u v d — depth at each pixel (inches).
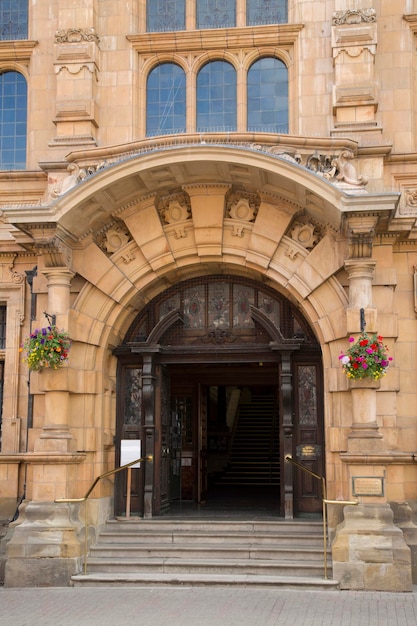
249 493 813.9
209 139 548.7
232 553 520.4
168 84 617.0
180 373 749.9
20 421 589.0
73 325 558.3
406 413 539.2
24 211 524.7
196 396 745.0
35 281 575.5
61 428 535.5
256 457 969.5
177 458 722.8
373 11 575.8
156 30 626.8
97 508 552.7
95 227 569.6
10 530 545.0
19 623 392.8
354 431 509.4
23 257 604.7
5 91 635.5
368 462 498.6
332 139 542.6
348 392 532.7
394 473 520.7
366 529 486.6
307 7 596.4
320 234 557.9
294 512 572.1
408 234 545.0
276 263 557.9
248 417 1069.8
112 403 594.2
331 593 464.8
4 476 580.7
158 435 601.3
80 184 524.7
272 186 542.9
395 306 550.9
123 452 582.9
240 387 1113.4
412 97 583.2
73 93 596.1
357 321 517.7
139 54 614.9
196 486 723.4
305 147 548.1
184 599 446.3
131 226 571.8
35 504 522.0
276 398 1053.2
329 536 526.0
